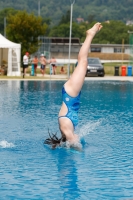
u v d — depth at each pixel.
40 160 11.68
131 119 18.11
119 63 83.00
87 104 23.03
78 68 13.61
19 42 58.97
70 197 8.98
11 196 9.03
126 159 11.84
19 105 22.20
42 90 30.33
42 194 9.15
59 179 10.09
